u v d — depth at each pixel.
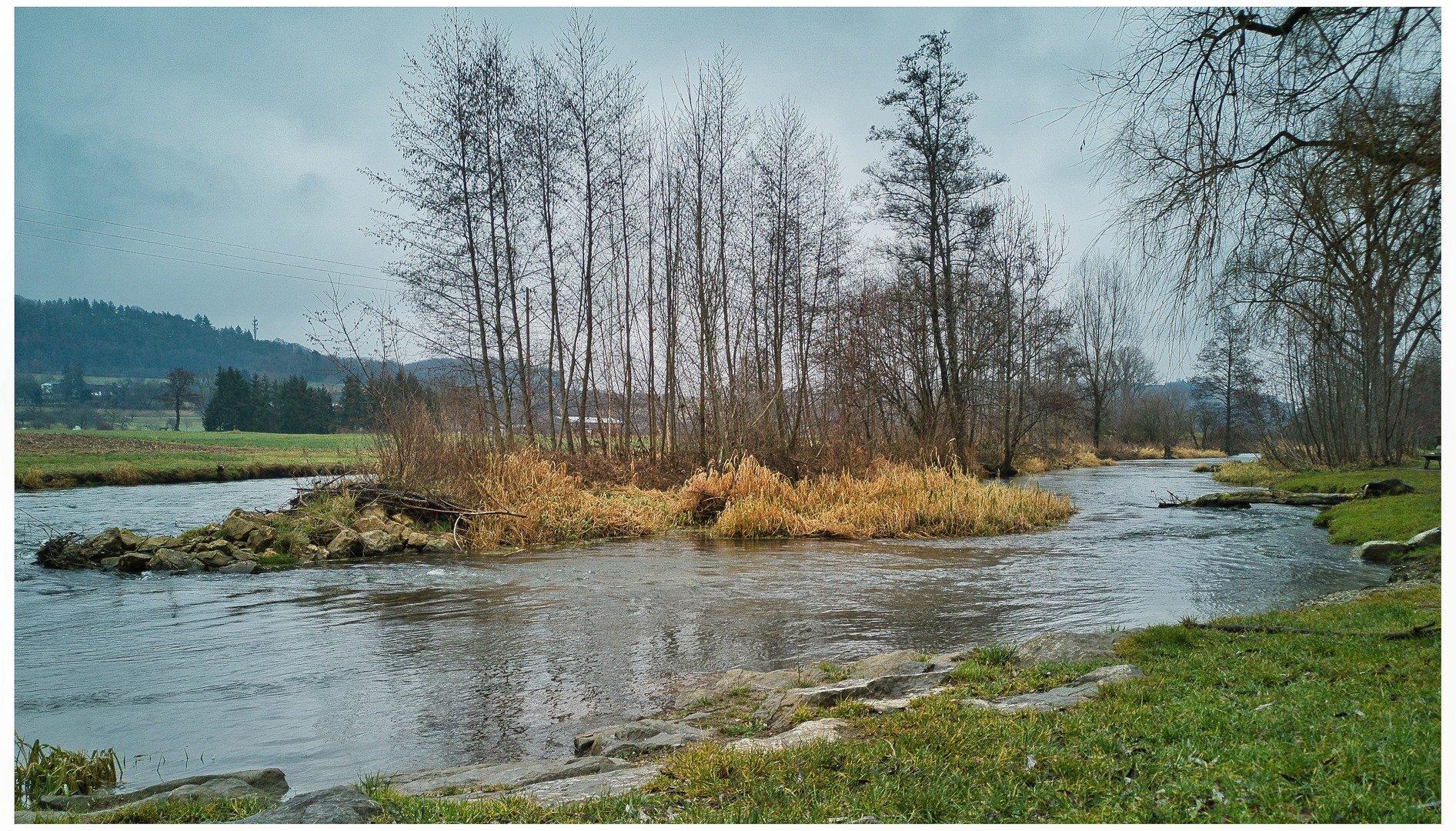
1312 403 37.69
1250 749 4.32
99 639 9.45
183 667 8.32
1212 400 74.56
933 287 36.00
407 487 19.69
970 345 39.25
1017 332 42.59
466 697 7.38
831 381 32.84
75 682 7.82
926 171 35.69
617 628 10.07
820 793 4.26
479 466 20.67
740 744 5.34
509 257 27.20
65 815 4.33
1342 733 4.48
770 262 31.14
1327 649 7.02
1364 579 13.20
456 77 26.09
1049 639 7.99
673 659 8.66
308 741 6.30
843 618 10.62
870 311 33.94
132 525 19.75
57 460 36.88
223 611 11.04
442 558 16.14
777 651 9.01
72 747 6.13
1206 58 7.20
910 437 36.53
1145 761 4.39
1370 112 6.13
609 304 29.30
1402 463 34.59
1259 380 46.00
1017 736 4.88
